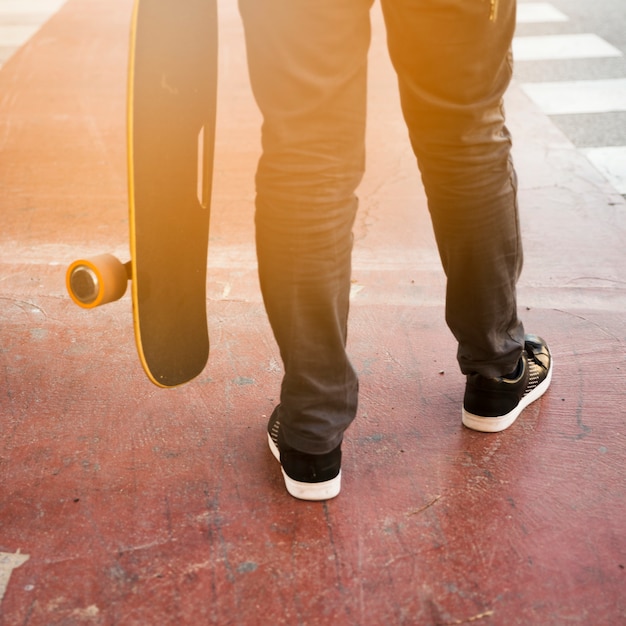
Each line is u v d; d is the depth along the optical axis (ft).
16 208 10.53
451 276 5.50
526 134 13.00
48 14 20.83
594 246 9.46
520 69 16.43
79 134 13.17
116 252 9.41
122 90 15.31
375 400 6.70
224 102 14.44
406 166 11.86
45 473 5.88
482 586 4.93
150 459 6.03
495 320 5.61
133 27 4.24
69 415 6.52
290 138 4.42
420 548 5.21
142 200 4.63
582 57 17.16
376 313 8.00
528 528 5.37
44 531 5.36
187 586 4.93
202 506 5.57
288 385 5.15
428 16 4.47
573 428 6.35
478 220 5.16
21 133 13.21
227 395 6.77
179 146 4.86
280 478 5.82
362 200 10.77
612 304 8.19
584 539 5.28
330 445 5.33
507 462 5.99
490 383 6.06
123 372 7.08
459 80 4.65
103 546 5.23
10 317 7.93
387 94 14.90
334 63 4.28
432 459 6.02
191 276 5.32
